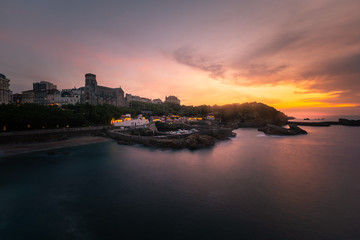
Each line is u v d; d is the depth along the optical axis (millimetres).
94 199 35625
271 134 131125
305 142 99188
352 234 25844
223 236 25359
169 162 60125
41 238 25047
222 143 95375
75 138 99688
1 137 76688
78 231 26453
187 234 25797
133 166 55812
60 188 40438
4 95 167375
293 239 24875
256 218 29562
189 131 106562
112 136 102750
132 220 29031
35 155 66750
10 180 44594
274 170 52812
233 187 41219
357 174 49719
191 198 36156
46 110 107000
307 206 33281
